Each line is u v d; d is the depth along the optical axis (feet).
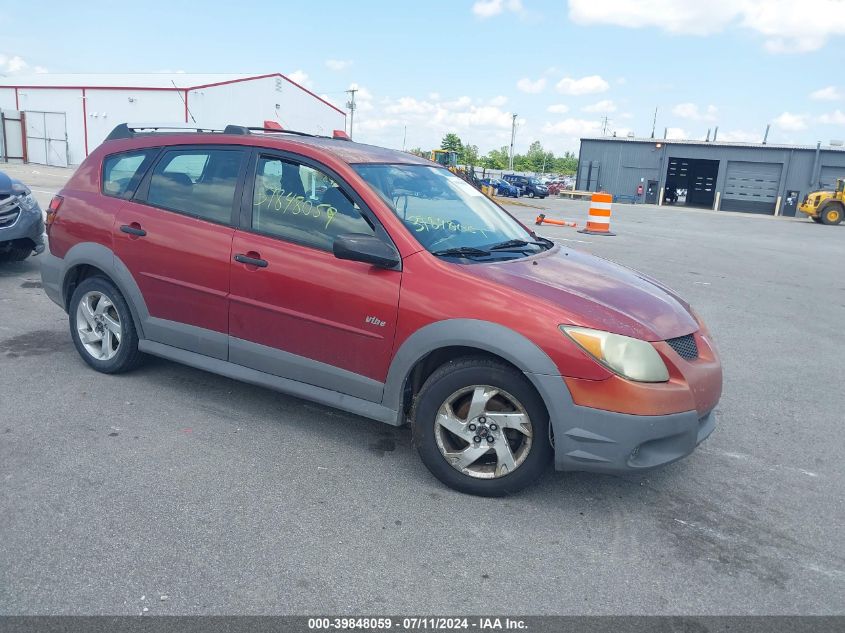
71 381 15.70
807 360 21.33
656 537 10.75
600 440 10.63
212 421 14.05
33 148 125.49
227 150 14.29
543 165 400.06
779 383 18.92
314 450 13.05
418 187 13.83
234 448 12.92
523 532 10.67
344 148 14.11
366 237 11.75
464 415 11.65
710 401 11.69
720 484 12.70
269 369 13.50
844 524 11.43
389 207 12.52
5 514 10.31
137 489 11.24
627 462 10.73
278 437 13.51
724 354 21.62
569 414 10.69
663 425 10.72
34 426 13.33
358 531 10.43
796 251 52.90
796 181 146.30
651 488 12.38
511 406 11.32
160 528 10.17
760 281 35.76
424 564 9.70
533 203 117.08
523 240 14.48
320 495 11.42
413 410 11.91
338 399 12.72
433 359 12.14
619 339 10.69
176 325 14.61
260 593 8.86
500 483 11.46
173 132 15.69
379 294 11.93
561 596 9.16
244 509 10.84
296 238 13.02
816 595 9.46
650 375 10.73
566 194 162.20
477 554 10.02
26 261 28.30
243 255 13.35
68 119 121.19
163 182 14.97
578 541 10.51
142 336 15.35
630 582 9.55
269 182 13.58
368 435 13.85
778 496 12.33
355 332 12.21
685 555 10.30
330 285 12.38
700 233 66.23
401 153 15.55
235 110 123.75
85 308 16.10
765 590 9.52
